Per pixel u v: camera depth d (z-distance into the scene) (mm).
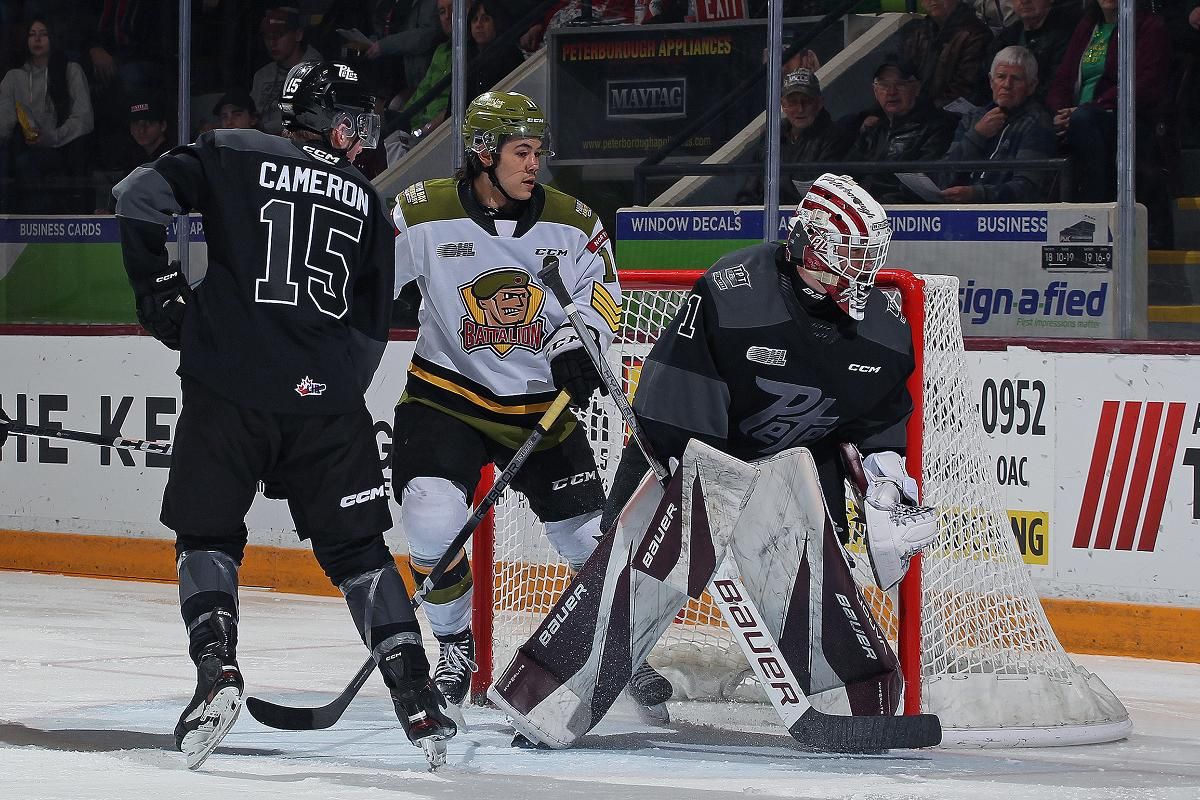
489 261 13539
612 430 17047
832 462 12938
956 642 14344
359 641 18859
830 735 11883
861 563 16922
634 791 10609
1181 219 21797
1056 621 19359
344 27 26672
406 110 26438
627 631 12438
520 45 25625
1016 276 22234
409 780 10875
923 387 13047
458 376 13648
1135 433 18828
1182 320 21641
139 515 25141
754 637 12016
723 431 12328
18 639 18578
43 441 26000
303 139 11812
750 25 24375
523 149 13344
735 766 11695
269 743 12383
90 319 27812
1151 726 14391
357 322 11812
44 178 28047
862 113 23547
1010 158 22531
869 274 11836
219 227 11367
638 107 25172
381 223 11820
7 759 11469
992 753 12719
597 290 13812
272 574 24266
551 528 14172
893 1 23484
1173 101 21812
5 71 28188
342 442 11508
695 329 12211
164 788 10375
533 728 12172
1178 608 18562
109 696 14641
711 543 12141
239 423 11281
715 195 24672
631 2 25188
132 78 27484
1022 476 19578
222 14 26828
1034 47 22250
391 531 23438
